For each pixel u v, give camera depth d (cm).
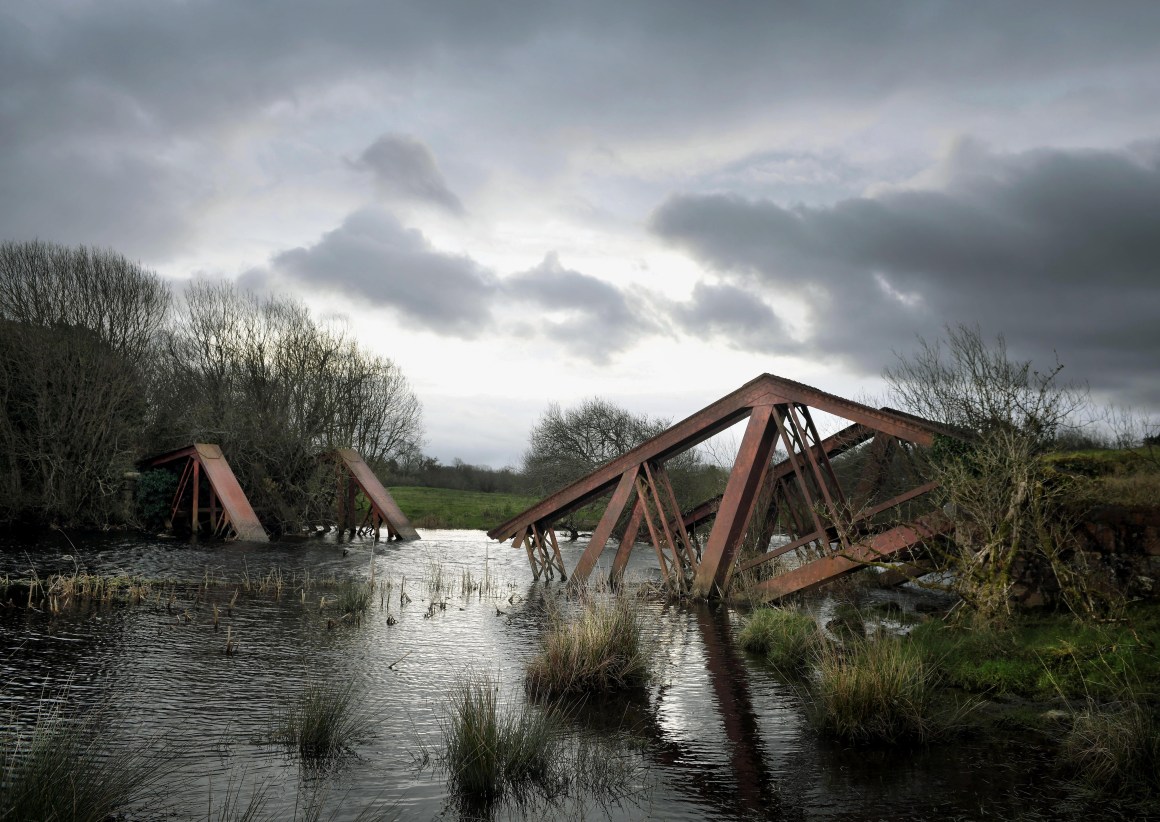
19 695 845
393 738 750
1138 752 654
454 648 1179
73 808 482
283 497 3756
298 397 4134
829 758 720
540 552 2228
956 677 922
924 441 1452
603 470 2052
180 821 544
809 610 1524
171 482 3294
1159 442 1398
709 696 938
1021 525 1071
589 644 991
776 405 1708
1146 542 1062
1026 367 1146
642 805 610
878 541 1421
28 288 3494
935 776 672
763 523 2130
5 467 3123
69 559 2145
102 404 3316
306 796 603
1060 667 895
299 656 1087
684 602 1716
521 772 666
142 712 801
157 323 3981
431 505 5156
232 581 1867
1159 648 875
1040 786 648
